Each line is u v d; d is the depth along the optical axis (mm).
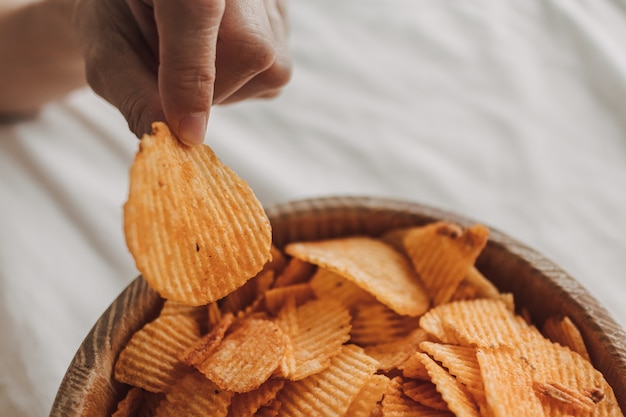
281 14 390
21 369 377
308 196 458
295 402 301
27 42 458
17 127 493
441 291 339
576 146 492
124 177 476
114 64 337
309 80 540
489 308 327
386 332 334
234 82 326
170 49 283
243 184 292
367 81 541
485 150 490
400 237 361
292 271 350
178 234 271
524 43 567
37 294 406
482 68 550
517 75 540
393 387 306
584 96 525
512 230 443
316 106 521
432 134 502
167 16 281
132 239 259
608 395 290
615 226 446
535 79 537
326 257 334
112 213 451
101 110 516
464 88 535
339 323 326
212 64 287
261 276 349
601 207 456
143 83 324
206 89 286
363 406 298
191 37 280
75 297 411
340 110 518
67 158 479
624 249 434
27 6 458
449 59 559
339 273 327
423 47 569
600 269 423
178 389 302
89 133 498
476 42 570
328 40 572
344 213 363
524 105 519
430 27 585
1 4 465
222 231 281
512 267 340
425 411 297
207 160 290
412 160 484
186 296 271
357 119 512
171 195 272
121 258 430
